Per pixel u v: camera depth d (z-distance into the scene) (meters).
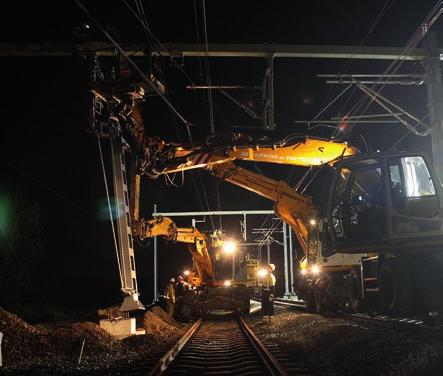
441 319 13.22
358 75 18.64
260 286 26.41
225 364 11.52
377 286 13.64
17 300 27.47
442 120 17.11
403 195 12.70
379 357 10.15
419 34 17.05
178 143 19.23
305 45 16.22
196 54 15.95
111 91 15.50
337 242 14.05
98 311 17.52
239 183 21.97
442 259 12.23
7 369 10.62
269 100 16.56
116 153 16.31
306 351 12.66
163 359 11.01
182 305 25.38
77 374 10.39
